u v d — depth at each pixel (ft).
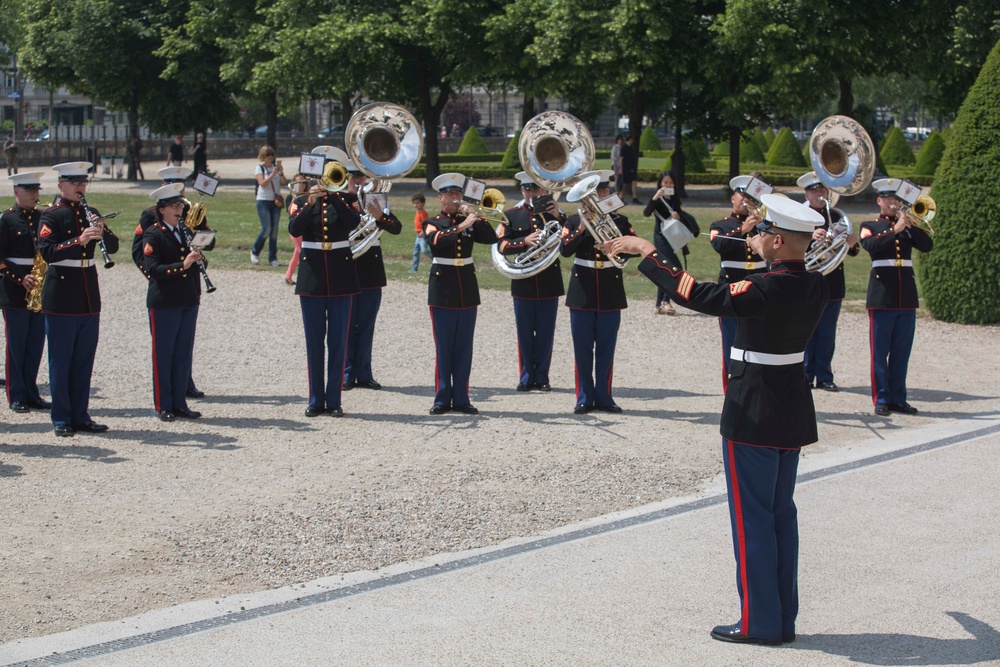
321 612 19.56
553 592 20.54
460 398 35.19
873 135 148.25
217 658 17.66
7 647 18.01
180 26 129.90
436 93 229.66
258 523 24.13
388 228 37.27
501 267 37.01
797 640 18.63
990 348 47.01
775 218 18.56
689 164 141.08
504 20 108.68
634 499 26.27
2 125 236.63
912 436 32.48
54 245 31.12
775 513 18.85
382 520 24.41
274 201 64.18
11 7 197.47
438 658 17.69
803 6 95.61
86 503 25.57
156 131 139.54
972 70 100.01
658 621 19.26
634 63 102.99
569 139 35.68
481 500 25.89
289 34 114.62
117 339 45.98
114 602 19.97
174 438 31.55
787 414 18.52
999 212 51.24
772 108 109.19
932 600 20.31
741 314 18.34
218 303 53.88
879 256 35.22
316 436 31.86
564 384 39.60
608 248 19.51
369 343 38.58
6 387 35.76
